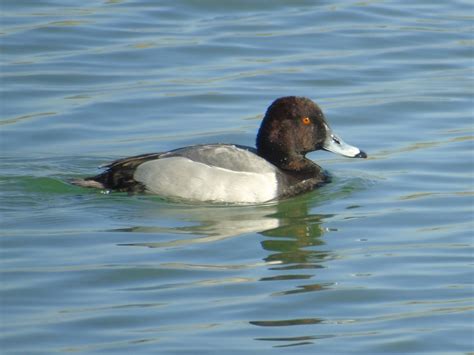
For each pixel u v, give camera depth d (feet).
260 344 34.37
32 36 69.00
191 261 41.16
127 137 56.29
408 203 48.14
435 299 37.86
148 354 33.60
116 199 47.73
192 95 61.46
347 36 70.79
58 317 36.35
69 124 57.62
